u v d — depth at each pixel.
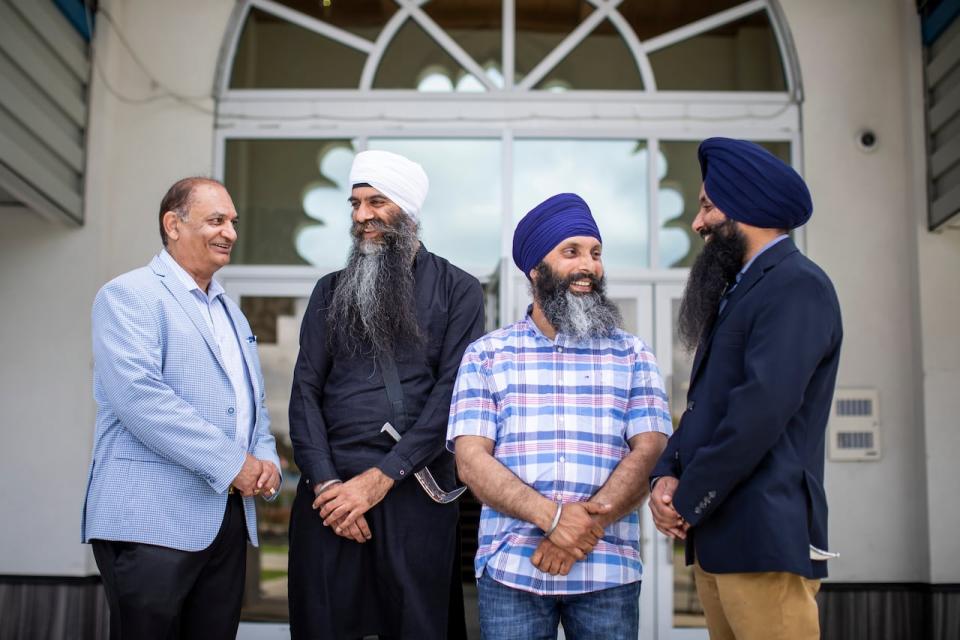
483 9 4.88
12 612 4.31
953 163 4.31
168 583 2.43
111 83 4.63
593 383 2.32
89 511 2.50
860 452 4.51
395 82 4.87
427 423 2.57
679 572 4.50
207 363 2.57
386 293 2.64
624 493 2.19
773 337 1.96
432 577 2.61
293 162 4.80
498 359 2.37
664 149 4.83
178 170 4.68
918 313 4.51
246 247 4.75
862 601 4.42
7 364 4.45
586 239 2.35
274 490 2.60
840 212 4.66
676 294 4.72
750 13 4.88
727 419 1.94
